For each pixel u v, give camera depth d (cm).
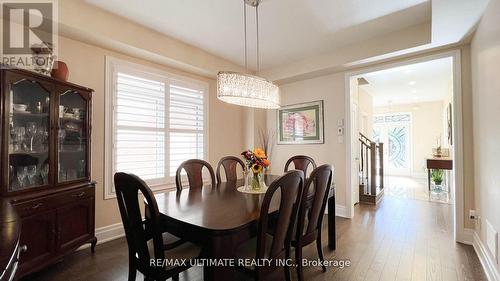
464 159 271
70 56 257
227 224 136
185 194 219
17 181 197
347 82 376
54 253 209
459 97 274
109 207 287
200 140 398
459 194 272
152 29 293
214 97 424
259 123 474
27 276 203
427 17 263
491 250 203
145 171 323
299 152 433
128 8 248
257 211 162
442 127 774
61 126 232
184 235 144
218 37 314
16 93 197
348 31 296
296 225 180
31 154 210
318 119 409
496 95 186
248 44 336
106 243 273
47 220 204
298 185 160
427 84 554
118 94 296
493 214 199
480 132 236
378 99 744
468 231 267
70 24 229
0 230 88
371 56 317
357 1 234
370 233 302
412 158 833
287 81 438
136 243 147
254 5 240
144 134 322
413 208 419
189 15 261
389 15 260
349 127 375
